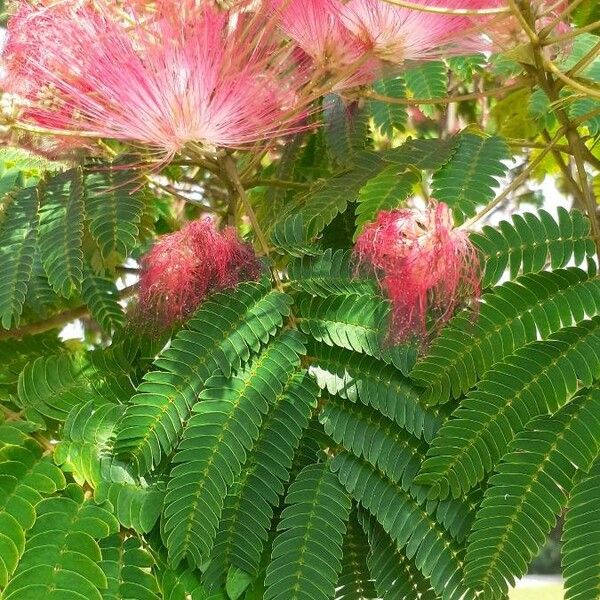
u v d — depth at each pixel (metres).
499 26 0.33
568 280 0.29
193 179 0.47
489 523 0.27
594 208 0.32
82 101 0.31
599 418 0.27
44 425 0.28
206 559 0.27
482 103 0.55
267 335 0.29
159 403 0.28
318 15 0.32
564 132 0.33
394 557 0.29
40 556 0.25
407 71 0.40
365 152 0.35
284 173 0.43
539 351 0.28
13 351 0.35
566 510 0.27
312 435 0.29
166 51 0.30
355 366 0.29
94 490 0.26
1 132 0.36
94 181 0.33
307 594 0.27
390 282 0.28
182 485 0.26
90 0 0.31
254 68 0.31
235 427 0.27
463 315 0.28
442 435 0.27
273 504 0.27
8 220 0.33
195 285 0.30
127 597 0.26
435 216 0.28
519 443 0.27
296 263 0.31
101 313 0.33
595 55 0.33
